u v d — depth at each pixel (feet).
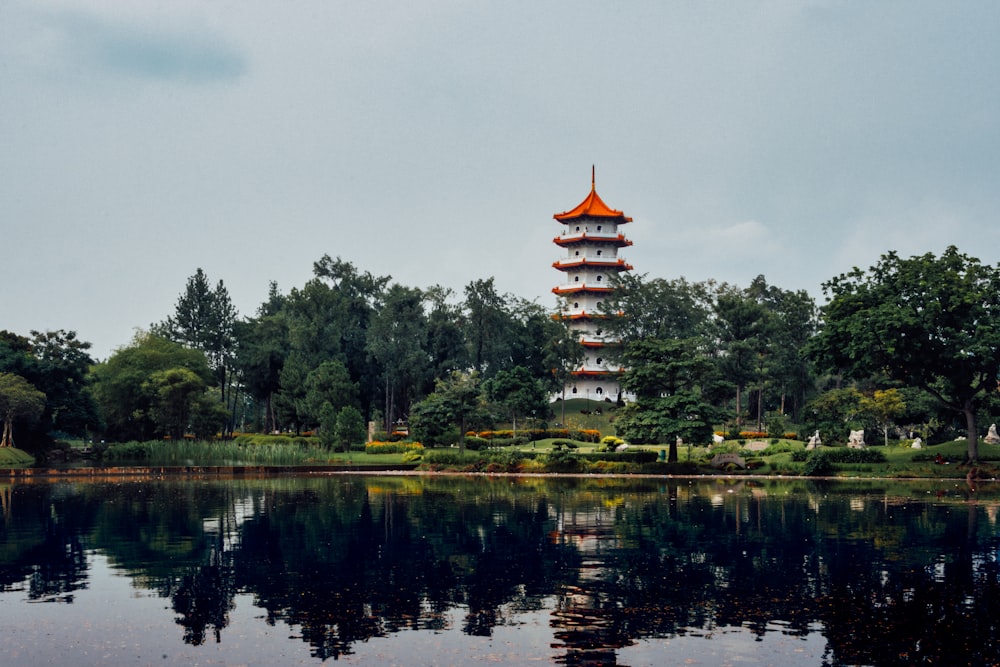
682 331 409.69
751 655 63.36
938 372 221.05
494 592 82.28
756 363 365.81
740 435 317.42
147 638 67.82
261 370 409.69
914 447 252.83
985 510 144.25
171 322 456.45
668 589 83.35
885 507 149.59
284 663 62.03
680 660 62.28
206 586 85.25
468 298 391.24
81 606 77.46
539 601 78.89
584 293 435.12
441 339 392.88
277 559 99.35
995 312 219.00
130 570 93.25
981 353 203.31
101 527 126.21
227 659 62.85
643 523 129.18
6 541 112.98
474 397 272.72
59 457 312.71
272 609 76.28
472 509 148.66
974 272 216.54
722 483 207.10
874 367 219.61
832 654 63.62
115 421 364.17
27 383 291.79
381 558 100.01
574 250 439.63
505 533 119.03
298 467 249.34
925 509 146.20
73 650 64.90
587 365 430.20
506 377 312.09
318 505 155.94
